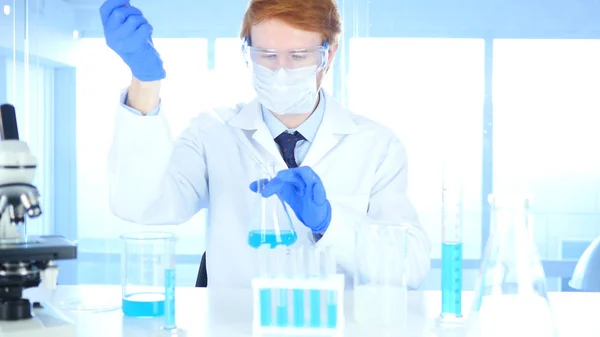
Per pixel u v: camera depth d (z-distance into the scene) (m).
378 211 2.01
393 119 4.60
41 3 4.75
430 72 4.57
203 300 1.64
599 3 4.41
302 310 1.36
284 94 1.83
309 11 1.77
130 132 1.72
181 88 4.66
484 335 1.26
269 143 2.00
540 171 4.48
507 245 1.27
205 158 2.09
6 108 1.30
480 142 4.52
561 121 4.46
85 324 1.42
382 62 4.61
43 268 1.25
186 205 2.01
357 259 1.42
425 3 4.56
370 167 2.04
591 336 1.34
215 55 4.67
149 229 4.72
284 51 1.79
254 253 1.98
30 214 1.23
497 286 1.26
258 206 1.47
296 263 1.40
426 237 1.85
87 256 4.84
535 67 4.48
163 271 1.51
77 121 4.82
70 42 4.79
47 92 4.80
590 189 4.44
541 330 1.24
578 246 4.46
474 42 4.54
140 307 1.48
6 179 1.23
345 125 2.06
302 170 1.51
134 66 1.59
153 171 1.77
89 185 4.84
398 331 1.37
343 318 1.44
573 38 4.44
